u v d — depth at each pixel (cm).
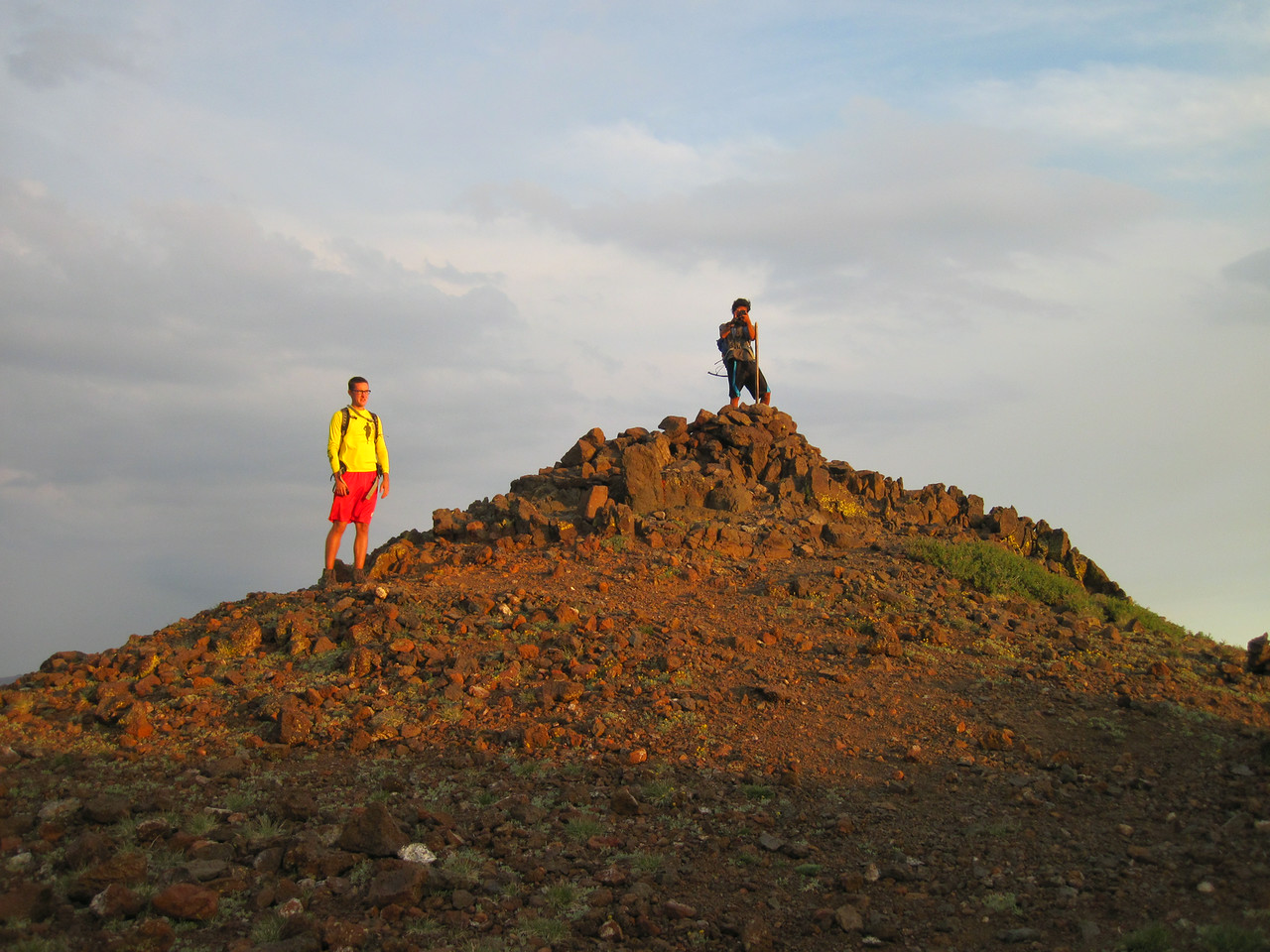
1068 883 516
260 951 427
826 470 1480
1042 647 977
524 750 691
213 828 552
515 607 968
